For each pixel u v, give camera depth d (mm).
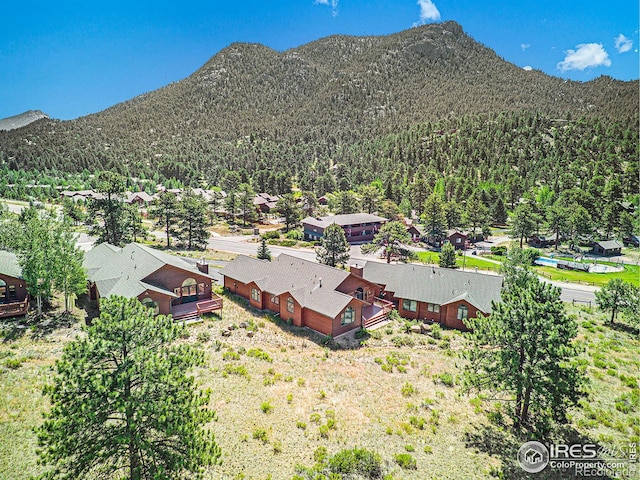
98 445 14445
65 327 35188
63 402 14164
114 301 16609
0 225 48906
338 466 20391
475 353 25031
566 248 102812
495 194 142375
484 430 24922
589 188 136250
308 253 84500
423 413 26500
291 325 42469
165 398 15297
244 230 111562
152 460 15680
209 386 27719
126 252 48219
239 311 45312
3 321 35469
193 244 85438
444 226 103688
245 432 23109
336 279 43906
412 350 37344
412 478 20281
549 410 25391
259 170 194000
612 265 84812
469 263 81688
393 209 123062
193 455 15156
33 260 34375
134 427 14203
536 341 22625
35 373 26750
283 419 24750
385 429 24391
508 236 118000
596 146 189875
